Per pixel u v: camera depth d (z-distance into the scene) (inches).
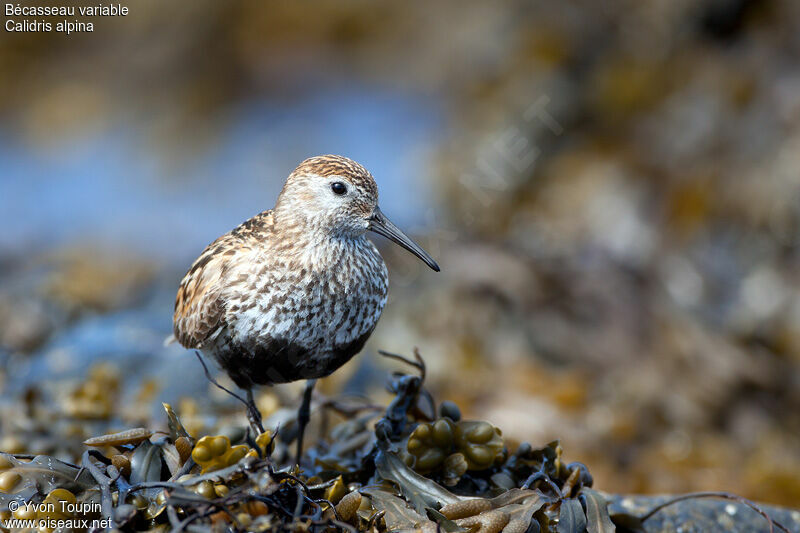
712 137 475.5
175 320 266.1
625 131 497.7
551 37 522.9
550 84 511.2
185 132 693.9
